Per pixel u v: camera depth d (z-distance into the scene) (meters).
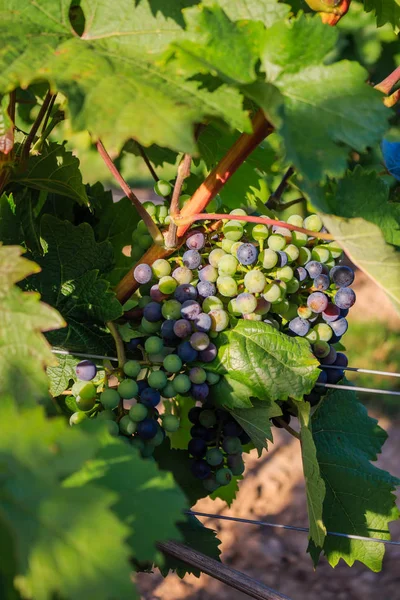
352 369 0.92
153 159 1.07
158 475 0.71
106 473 0.70
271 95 0.70
